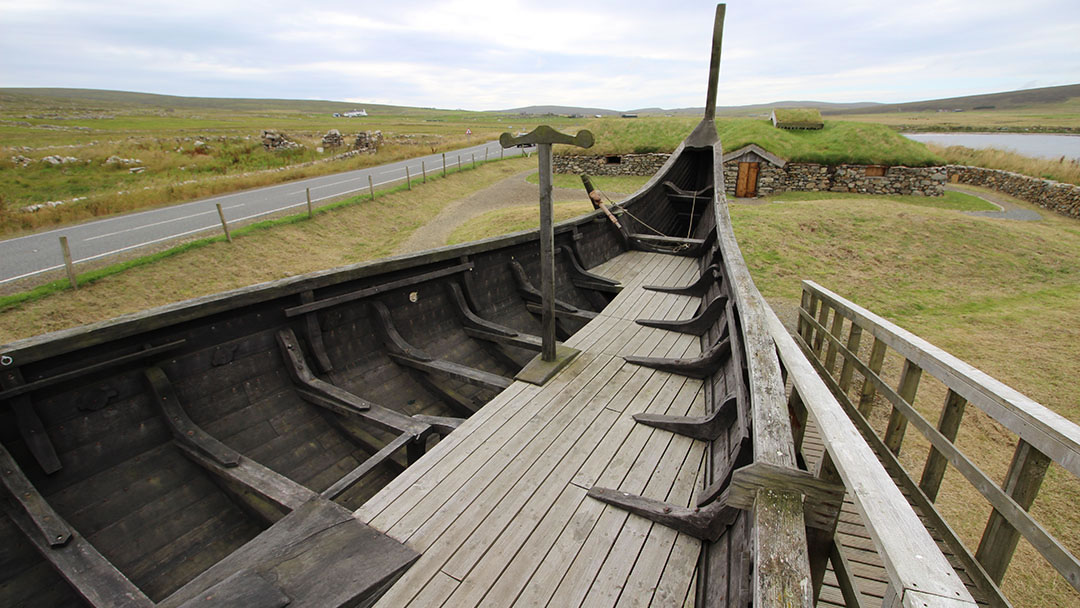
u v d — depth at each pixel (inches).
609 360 145.3
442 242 500.1
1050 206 702.5
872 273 401.1
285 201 606.5
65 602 75.7
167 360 104.6
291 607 61.1
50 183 655.1
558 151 951.0
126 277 347.6
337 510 82.4
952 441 93.4
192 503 96.4
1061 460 62.2
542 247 133.2
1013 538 76.5
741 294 120.6
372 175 831.1
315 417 123.8
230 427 111.0
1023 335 298.5
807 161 770.2
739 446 80.9
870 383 134.0
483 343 172.6
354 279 136.2
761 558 45.9
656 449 104.7
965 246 448.8
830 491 53.2
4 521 76.9
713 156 352.2
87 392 93.3
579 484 94.0
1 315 286.4
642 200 317.1
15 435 84.8
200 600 57.7
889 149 751.7
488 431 109.9
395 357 144.8
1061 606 127.7
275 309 122.4
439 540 80.9
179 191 623.2
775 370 80.7
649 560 77.6
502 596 71.8
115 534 86.8
